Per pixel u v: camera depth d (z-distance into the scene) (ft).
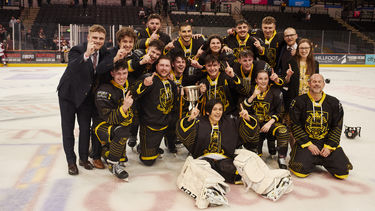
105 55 11.60
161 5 84.38
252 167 10.43
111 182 11.19
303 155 11.80
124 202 9.75
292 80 13.99
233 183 11.15
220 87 13.43
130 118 11.42
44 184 10.89
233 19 81.15
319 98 12.05
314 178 11.74
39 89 32.53
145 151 12.66
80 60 10.57
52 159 13.28
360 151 14.70
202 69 14.84
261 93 13.39
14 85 35.04
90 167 12.25
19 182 11.02
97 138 12.22
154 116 12.33
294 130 12.17
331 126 12.04
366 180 11.53
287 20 84.64
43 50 59.62
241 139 11.83
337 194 10.43
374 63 72.90
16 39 58.29
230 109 13.85
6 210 9.13
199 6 84.99
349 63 71.82
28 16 76.69
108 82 11.65
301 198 10.14
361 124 19.80
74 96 11.16
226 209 9.41
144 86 11.71
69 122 11.61
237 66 14.53
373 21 92.58
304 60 13.94
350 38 71.10
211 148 11.51
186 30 14.97
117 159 11.30
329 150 11.58
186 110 14.76
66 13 77.25
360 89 36.22
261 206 9.60
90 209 9.28
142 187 10.84
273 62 16.07
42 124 18.94
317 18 88.74
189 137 11.29
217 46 13.93
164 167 12.76
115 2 86.43
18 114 21.45
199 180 9.82
